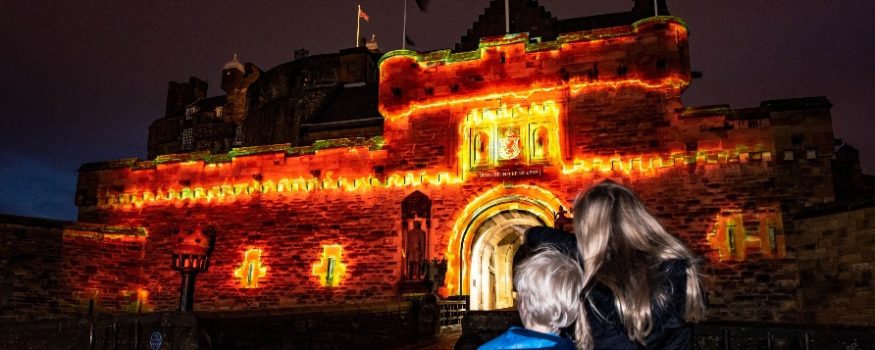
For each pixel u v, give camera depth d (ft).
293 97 113.60
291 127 111.14
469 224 67.97
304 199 75.25
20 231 71.72
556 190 65.00
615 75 65.51
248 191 78.18
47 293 72.54
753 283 57.67
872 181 72.64
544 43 68.49
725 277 58.49
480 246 74.23
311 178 75.41
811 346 18.90
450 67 71.56
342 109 96.58
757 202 59.31
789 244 57.62
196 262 32.07
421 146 71.15
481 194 67.67
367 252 70.64
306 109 109.70
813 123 59.82
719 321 21.03
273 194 76.89
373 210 71.72
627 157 63.62
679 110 63.26
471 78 70.44
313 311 34.86
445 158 69.92
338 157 74.79
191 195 80.84
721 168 61.05
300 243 73.92
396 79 72.90
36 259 72.38
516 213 68.90
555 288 8.22
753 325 20.10
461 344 22.56
